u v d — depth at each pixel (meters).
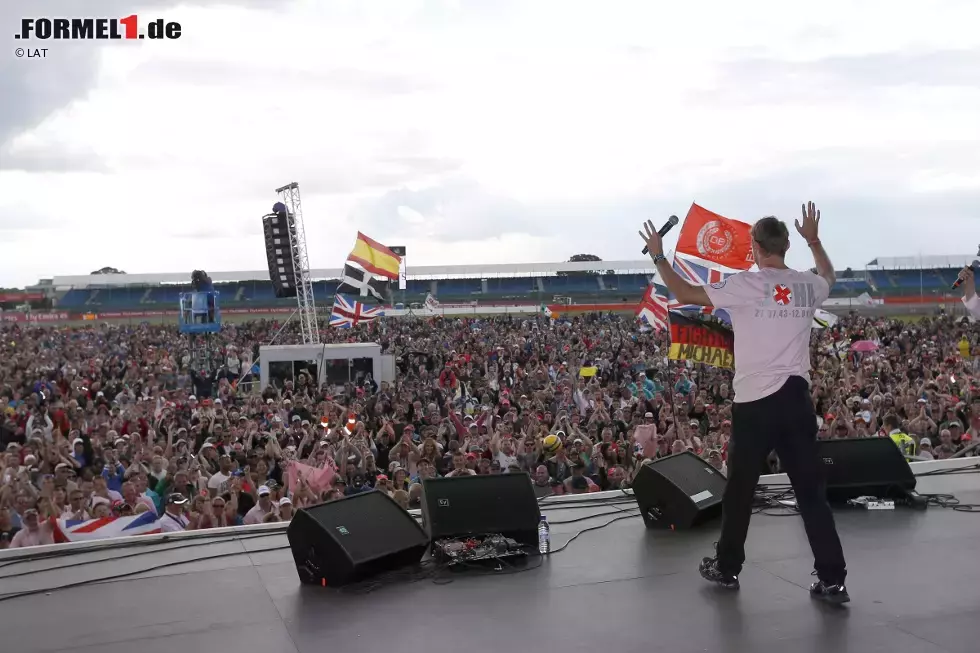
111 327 57.22
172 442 12.47
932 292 74.38
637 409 14.94
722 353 13.55
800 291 3.96
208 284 26.47
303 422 13.55
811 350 28.33
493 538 4.87
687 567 4.60
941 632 3.56
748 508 4.12
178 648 3.66
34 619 4.04
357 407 15.98
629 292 83.81
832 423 12.39
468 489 5.05
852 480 5.87
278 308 72.94
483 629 3.78
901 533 5.14
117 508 8.76
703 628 3.70
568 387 17.94
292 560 4.99
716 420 14.05
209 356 26.78
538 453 11.52
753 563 4.62
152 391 20.06
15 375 24.19
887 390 17.39
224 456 10.41
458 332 41.50
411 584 4.46
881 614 3.79
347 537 4.52
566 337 40.25
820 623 3.70
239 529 5.71
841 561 3.96
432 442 11.35
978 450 9.80
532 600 4.15
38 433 11.73
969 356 27.56
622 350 26.72
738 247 16.06
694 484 5.53
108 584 4.57
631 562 4.74
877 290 75.31
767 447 3.99
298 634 3.79
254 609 4.14
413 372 25.50
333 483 9.95
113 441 12.02
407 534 4.77
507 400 16.72
